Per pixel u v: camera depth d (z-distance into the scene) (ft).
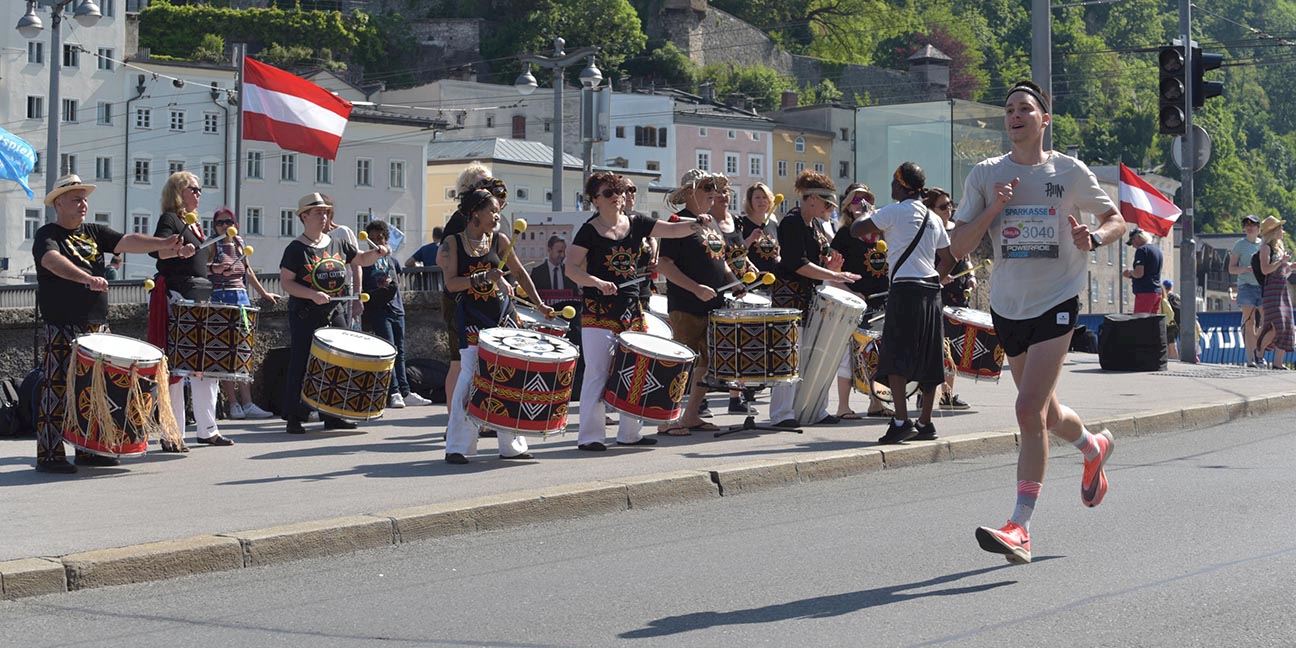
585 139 118.42
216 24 382.83
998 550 24.41
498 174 289.33
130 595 23.73
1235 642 19.76
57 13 111.24
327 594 23.73
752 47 454.81
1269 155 455.22
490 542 28.14
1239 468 37.35
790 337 40.81
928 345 39.73
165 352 39.29
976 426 43.98
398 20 425.69
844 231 45.75
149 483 32.68
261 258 281.54
